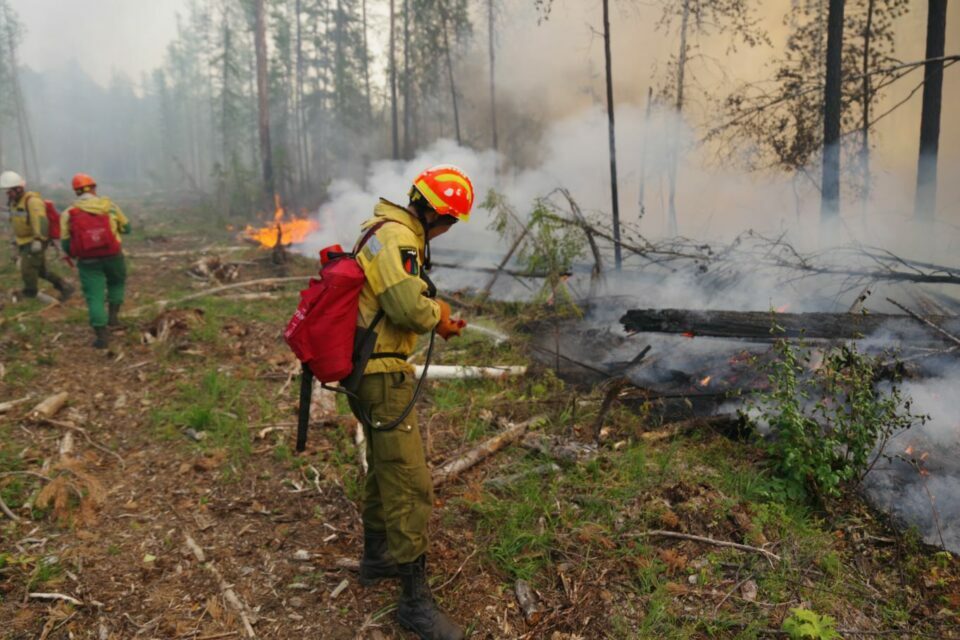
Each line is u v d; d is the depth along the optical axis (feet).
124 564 9.23
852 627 8.39
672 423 14.10
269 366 17.88
